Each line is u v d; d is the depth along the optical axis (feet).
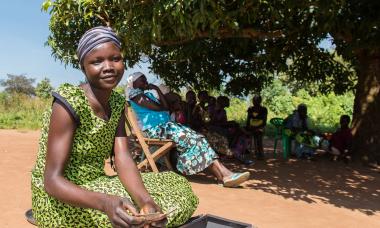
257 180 19.20
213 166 16.96
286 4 19.56
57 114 7.07
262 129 25.68
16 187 15.52
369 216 14.56
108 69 7.12
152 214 6.20
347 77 30.68
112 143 8.11
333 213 14.57
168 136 16.99
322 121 54.34
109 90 7.42
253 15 18.95
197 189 16.53
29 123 40.60
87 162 7.82
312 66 29.89
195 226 8.69
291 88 66.59
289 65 30.45
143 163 16.93
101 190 7.66
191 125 23.34
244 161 23.36
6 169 18.65
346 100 58.90
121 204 6.21
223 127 23.75
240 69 30.25
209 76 30.30
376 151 25.08
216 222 8.98
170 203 8.26
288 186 18.39
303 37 26.45
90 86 7.49
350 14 22.95
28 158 21.91
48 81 65.41
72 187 6.79
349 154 26.23
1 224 11.53
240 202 15.01
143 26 16.62
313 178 20.71
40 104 51.96
